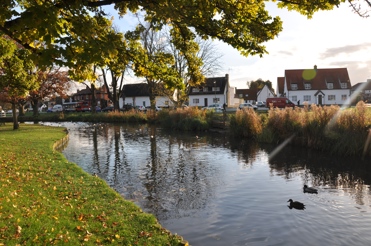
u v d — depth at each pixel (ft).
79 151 62.13
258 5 18.75
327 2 16.33
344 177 38.34
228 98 243.40
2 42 24.50
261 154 55.52
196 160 51.19
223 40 19.42
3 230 18.06
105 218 21.81
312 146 58.29
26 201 23.77
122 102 279.08
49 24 13.04
